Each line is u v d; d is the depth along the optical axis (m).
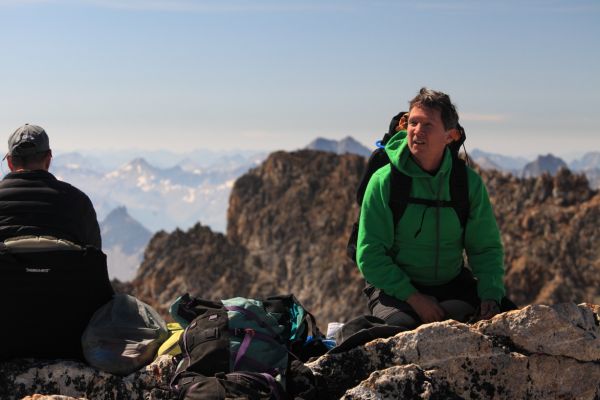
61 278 7.05
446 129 7.05
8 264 6.91
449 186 7.26
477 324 6.88
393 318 7.31
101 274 7.27
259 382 6.37
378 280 7.33
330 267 177.88
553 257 152.50
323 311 164.88
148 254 179.88
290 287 178.12
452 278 7.72
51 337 7.07
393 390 6.47
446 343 6.73
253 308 7.09
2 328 6.95
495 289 7.38
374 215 7.37
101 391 6.86
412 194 7.29
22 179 7.42
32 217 7.25
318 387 6.76
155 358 7.25
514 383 6.72
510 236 164.25
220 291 167.38
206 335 6.74
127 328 7.12
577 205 166.62
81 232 7.49
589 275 149.38
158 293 164.25
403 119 7.69
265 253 192.25
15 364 6.96
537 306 6.84
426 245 7.43
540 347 6.79
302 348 7.47
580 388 6.77
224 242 184.88
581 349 6.81
